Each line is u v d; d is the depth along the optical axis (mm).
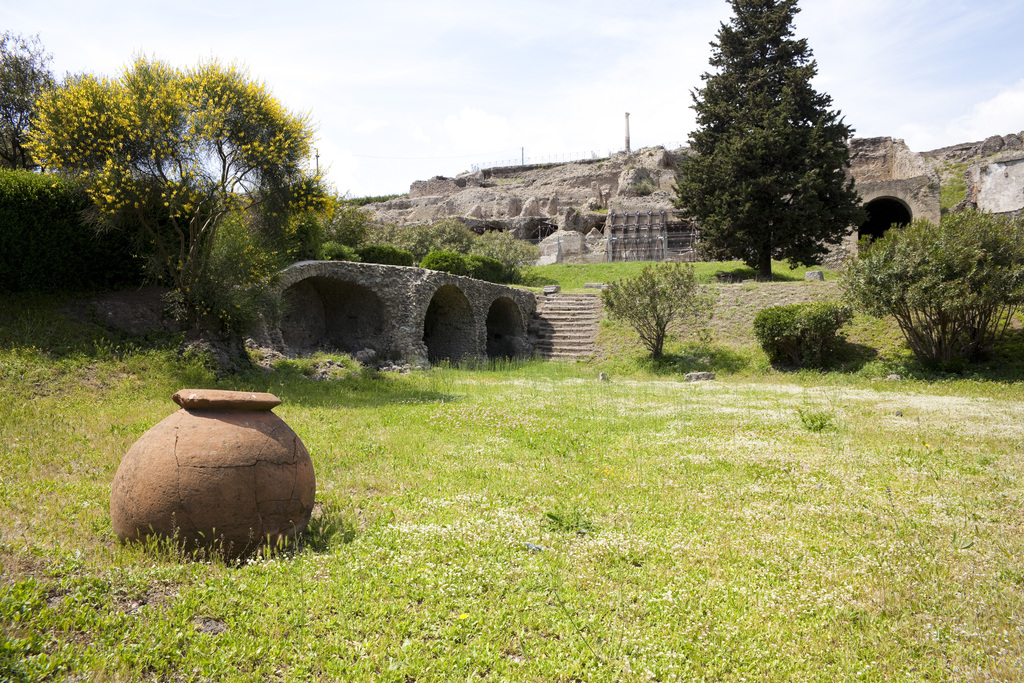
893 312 15953
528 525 5105
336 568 4102
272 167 12109
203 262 12047
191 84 11414
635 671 3037
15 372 9258
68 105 10438
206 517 4129
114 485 4395
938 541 4801
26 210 11367
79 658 2818
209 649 3027
